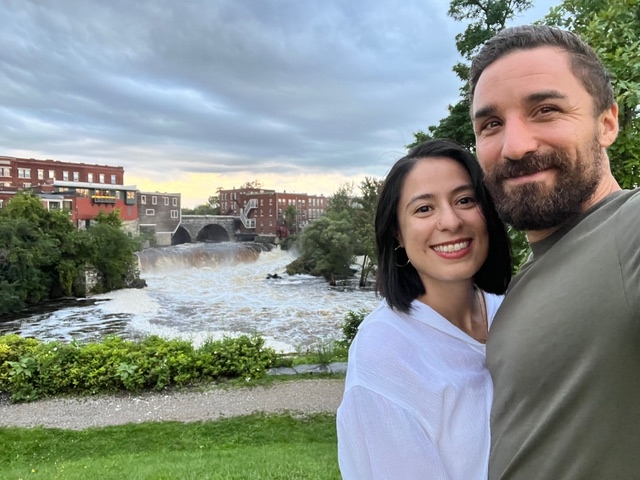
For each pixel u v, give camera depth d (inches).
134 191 2028.8
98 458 237.5
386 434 40.9
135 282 1248.2
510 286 45.1
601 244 34.9
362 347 46.1
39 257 994.1
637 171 115.0
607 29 126.3
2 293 887.7
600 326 32.0
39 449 257.6
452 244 47.8
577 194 38.5
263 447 247.6
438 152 49.4
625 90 109.9
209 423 297.9
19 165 2052.2
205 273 1549.0
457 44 420.8
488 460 40.9
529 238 44.6
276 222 2965.1
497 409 40.5
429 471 39.6
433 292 51.6
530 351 36.8
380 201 53.0
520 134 38.8
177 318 869.8
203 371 381.1
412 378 42.6
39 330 783.1
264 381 379.6
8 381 352.5
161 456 230.2
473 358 47.3
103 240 1167.6
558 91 38.2
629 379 30.5
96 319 866.1
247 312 916.6
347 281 1354.6
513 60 40.0
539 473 34.4
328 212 1862.7
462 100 375.6
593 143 39.4
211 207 3821.4
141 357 374.9
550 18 143.4
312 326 794.2
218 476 174.6
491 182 42.3
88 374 357.4
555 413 33.6
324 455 221.6
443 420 41.8
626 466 30.1
